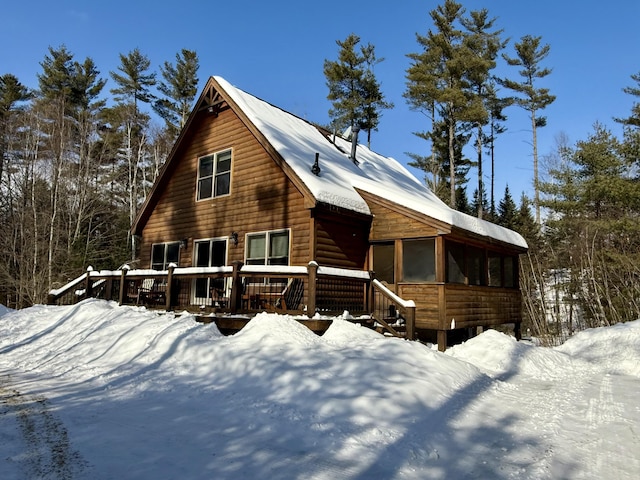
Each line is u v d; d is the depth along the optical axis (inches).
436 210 442.0
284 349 276.1
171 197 637.9
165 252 632.4
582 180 937.5
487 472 148.8
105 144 1237.1
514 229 1249.4
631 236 801.6
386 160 863.7
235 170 553.0
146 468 141.8
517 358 382.3
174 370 274.7
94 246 1055.6
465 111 992.2
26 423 188.1
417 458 158.7
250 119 524.7
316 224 447.2
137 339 331.6
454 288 453.7
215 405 216.4
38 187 1047.0
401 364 260.1
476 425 201.3
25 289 888.9
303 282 433.4
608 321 767.1
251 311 379.9
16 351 376.8
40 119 1090.7
